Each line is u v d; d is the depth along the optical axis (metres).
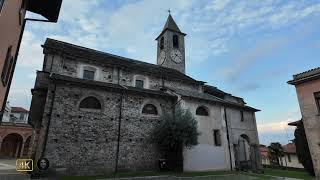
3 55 6.75
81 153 16.23
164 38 36.81
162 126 18.94
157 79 24.92
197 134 18.89
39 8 10.57
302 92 17.89
